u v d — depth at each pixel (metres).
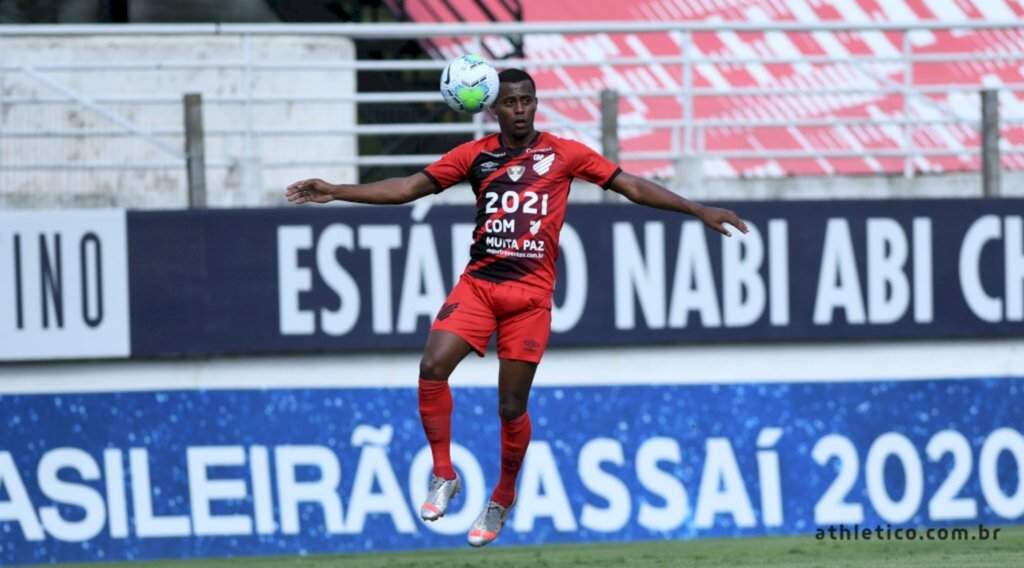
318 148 43.97
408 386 36.53
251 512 35.62
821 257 37.03
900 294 37.25
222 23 49.34
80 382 35.94
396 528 35.84
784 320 36.91
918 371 37.66
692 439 36.53
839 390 37.09
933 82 45.41
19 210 35.78
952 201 37.41
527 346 22.31
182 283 35.81
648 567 31.36
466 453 36.03
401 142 42.56
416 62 38.19
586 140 44.06
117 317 35.75
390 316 36.19
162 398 35.78
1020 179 39.88
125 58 44.16
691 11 46.50
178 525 35.47
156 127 43.22
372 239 36.19
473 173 22.22
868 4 46.34
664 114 44.66
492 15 47.03
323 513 35.72
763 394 36.81
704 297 36.72
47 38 43.66
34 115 42.72
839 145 44.53
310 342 35.97
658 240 36.59
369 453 36.03
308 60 45.00
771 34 45.75
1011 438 37.50
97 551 35.28
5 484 35.31
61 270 35.72
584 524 36.06
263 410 35.94
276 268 36.03
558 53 45.66
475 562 33.03
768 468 36.62
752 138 44.66
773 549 33.97
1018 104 45.00
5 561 35.09
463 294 22.39
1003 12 46.25
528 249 22.08
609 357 36.81
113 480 35.50
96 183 42.81
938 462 37.19
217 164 38.38
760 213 36.84
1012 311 37.53
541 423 36.25
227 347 35.84
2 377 35.78
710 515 36.34
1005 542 34.38
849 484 36.81
